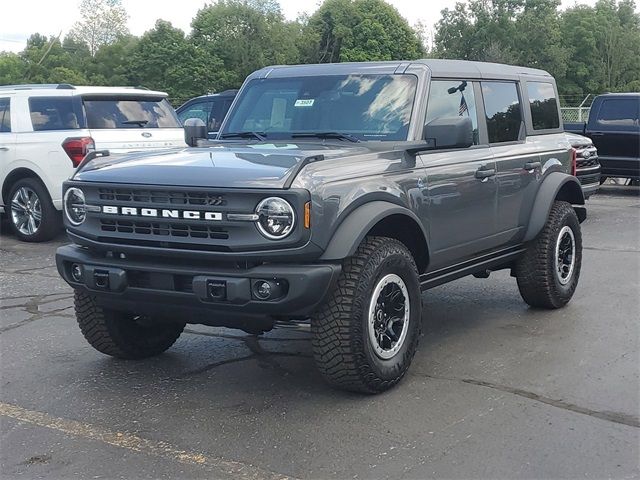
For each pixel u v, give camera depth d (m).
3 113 11.03
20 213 11.08
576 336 6.21
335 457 4.07
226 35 59.16
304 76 6.07
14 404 4.90
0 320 6.96
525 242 6.71
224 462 4.04
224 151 5.16
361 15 63.50
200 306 4.54
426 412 4.65
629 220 12.98
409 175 5.20
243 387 5.15
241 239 4.36
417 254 5.40
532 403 4.78
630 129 16.19
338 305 4.59
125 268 4.68
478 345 6.00
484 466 3.95
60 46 58.81
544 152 6.92
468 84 6.15
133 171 4.76
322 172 4.57
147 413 4.72
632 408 4.70
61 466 4.03
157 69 57.22
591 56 73.56
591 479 3.81
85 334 5.52
